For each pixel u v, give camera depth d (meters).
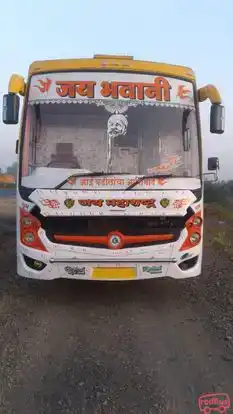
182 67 4.30
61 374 2.77
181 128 4.18
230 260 6.38
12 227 10.56
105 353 3.12
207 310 4.12
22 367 2.87
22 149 4.04
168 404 2.41
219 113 4.27
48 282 5.10
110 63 4.18
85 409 2.36
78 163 4.02
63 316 3.95
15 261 6.37
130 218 3.90
